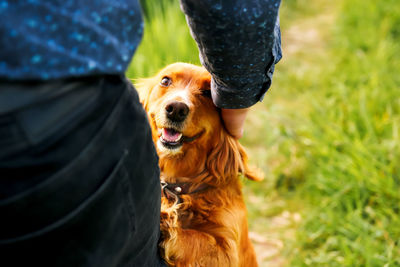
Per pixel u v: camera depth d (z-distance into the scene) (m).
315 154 3.46
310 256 2.68
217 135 1.79
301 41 6.48
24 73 0.74
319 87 4.80
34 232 0.82
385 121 3.44
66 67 0.78
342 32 6.24
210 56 1.06
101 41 0.84
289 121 3.98
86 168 0.85
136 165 1.00
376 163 2.96
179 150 1.74
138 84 2.04
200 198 1.78
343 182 2.98
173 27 4.17
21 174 0.77
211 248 1.63
